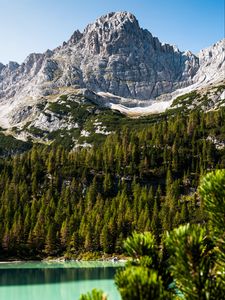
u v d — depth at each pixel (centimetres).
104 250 12644
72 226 13288
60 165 17800
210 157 17125
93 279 7925
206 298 447
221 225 464
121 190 16325
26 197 15288
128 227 13238
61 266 10538
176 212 13488
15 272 9175
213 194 470
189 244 457
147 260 488
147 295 411
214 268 464
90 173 17412
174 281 477
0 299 6062
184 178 16500
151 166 17750
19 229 12825
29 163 17888
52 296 6241
